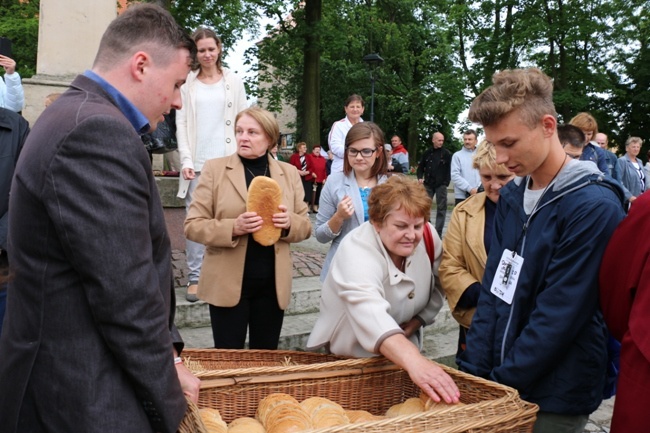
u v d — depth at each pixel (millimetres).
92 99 1448
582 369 1982
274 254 3137
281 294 3135
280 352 2666
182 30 1632
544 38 22172
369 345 2121
